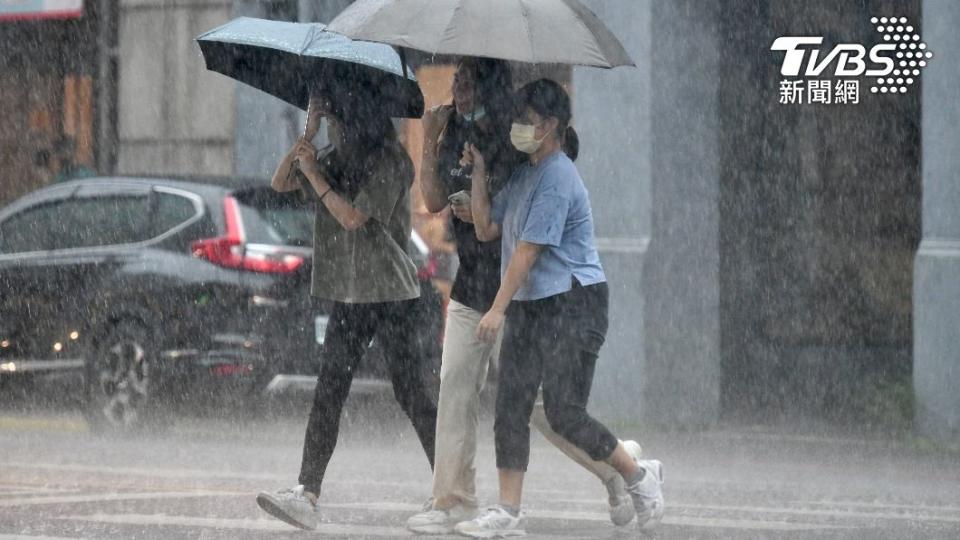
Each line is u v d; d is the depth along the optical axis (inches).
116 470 1098.7
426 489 1000.2
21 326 1418.6
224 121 2025.1
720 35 1601.9
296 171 823.7
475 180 771.4
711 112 1582.2
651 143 1557.6
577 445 772.6
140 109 2097.7
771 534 798.5
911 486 1107.3
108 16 2143.2
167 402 1341.0
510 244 772.6
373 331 814.5
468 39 736.3
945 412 1413.6
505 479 774.5
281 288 1307.8
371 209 795.4
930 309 1423.5
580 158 1593.3
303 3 1871.3
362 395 1320.1
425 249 1370.6
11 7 2203.5
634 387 1558.8
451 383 789.9
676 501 975.6
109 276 1365.7
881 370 1722.4
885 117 1718.8
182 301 1327.5
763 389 1715.1
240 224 1333.7
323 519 836.6
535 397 775.7
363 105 810.8
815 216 1736.0
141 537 749.9
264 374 1299.2
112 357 1362.0
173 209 1366.9
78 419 1502.2
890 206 1731.1
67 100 2187.5
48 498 916.6
